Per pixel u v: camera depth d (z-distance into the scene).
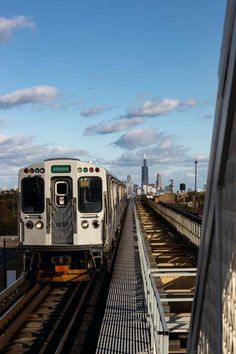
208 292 4.16
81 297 12.94
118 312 9.58
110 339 7.85
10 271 18.23
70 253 14.30
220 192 3.51
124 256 18.58
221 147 3.26
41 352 8.72
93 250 14.02
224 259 3.43
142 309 9.77
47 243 13.99
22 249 14.17
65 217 14.13
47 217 14.04
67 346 9.07
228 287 3.31
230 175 3.19
